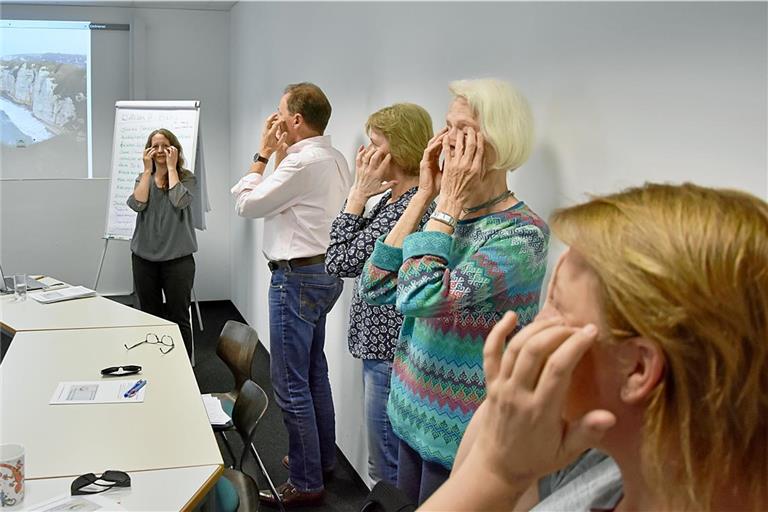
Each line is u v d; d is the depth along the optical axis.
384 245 1.75
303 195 2.93
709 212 0.56
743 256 0.53
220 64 6.50
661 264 0.54
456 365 1.63
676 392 0.55
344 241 2.16
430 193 1.77
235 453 3.61
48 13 6.15
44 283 4.08
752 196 0.58
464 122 1.61
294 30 4.16
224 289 6.80
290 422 3.05
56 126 6.35
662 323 0.53
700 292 0.52
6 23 6.09
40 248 6.48
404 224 1.76
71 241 6.54
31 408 2.20
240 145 5.99
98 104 6.40
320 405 3.22
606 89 1.62
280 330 3.00
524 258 1.55
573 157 1.74
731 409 0.54
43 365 2.62
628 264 0.55
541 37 1.86
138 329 3.15
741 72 1.26
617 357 0.57
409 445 1.78
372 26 2.97
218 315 6.43
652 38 1.47
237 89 6.06
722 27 1.30
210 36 6.43
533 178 1.92
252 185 3.17
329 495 3.19
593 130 1.67
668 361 0.55
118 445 1.96
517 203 1.67
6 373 2.52
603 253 0.56
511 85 1.65
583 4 1.69
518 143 1.58
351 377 3.35
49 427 2.06
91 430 2.05
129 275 6.73
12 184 6.33
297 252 2.95
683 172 1.40
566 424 0.61
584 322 0.59
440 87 2.39
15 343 2.90
